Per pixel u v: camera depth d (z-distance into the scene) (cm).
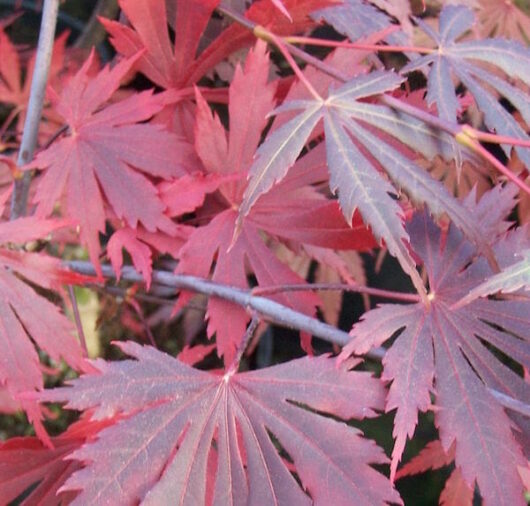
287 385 37
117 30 45
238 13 46
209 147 43
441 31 42
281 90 46
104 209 43
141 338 71
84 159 42
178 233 42
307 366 37
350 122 38
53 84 54
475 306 38
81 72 45
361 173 36
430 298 38
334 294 57
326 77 43
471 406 36
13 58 56
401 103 39
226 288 41
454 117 40
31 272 39
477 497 54
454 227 40
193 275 42
